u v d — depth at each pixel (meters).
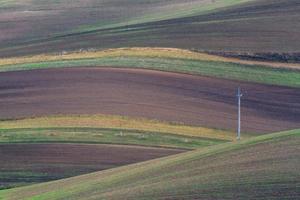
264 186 111.25
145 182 121.88
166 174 125.00
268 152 128.50
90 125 174.25
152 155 157.62
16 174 149.88
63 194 124.31
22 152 160.25
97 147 162.12
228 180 115.62
